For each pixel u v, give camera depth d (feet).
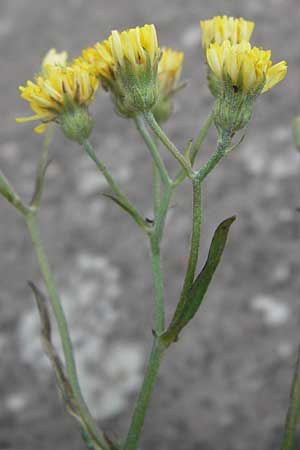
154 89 0.58
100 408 1.10
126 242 1.27
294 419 0.61
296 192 1.26
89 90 0.61
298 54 1.45
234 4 1.58
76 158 1.42
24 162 1.44
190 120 1.40
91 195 1.35
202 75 1.48
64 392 0.64
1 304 1.24
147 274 1.22
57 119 0.62
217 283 1.18
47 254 1.28
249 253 1.20
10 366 1.17
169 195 0.62
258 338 1.12
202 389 1.10
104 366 1.14
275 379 1.08
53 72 0.60
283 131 1.34
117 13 1.67
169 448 1.06
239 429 1.06
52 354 0.65
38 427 1.11
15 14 1.75
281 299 1.15
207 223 1.25
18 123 1.52
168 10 1.63
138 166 1.37
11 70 1.63
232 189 1.28
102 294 1.21
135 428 0.62
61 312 0.65
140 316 1.18
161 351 0.60
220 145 0.56
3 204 1.38
